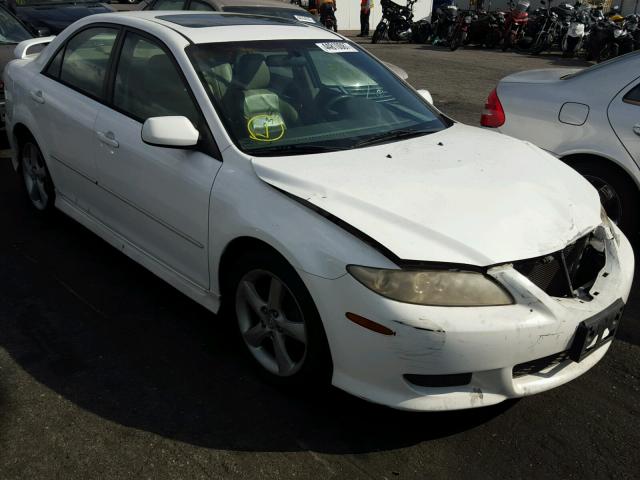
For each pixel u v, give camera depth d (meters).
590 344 2.63
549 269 2.63
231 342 3.33
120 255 4.26
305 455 2.58
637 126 4.31
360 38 20.48
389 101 3.75
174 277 3.39
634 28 15.83
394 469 2.53
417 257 2.40
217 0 8.08
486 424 2.80
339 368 2.59
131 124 3.49
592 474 2.55
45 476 2.42
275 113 3.25
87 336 3.32
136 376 3.02
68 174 4.14
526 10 17.31
